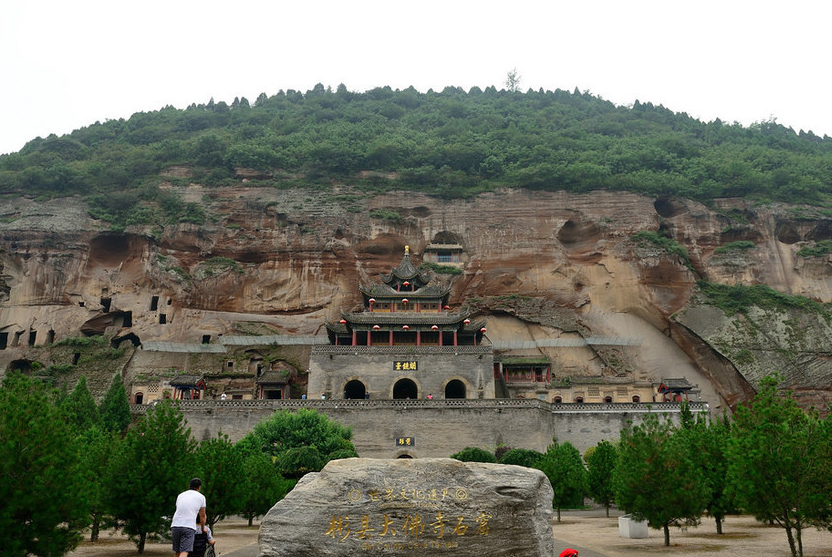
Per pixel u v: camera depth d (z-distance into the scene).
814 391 75.31
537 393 75.12
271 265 88.31
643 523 33.38
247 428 58.84
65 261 85.06
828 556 25.27
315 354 67.19
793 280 87.19
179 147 102.31
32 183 93.38
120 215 90.19
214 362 82.50
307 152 100.31
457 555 17.70
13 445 20.34
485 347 67.94
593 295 86.94
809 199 94.25
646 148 107.06
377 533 17.70
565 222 90.75
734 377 78.50
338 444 51.00
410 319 71.56
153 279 85.62
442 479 18.42
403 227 92.69
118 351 81.31
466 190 95.25
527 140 112.06
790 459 23.98
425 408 59.47
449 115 136.75
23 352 80.69
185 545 16.52
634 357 83.31
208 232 88.94
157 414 28.42
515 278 88.81
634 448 31.34
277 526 17.70
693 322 81.44
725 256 88.06
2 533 19.64
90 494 23.44
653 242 86.81
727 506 34.19
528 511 18.39
